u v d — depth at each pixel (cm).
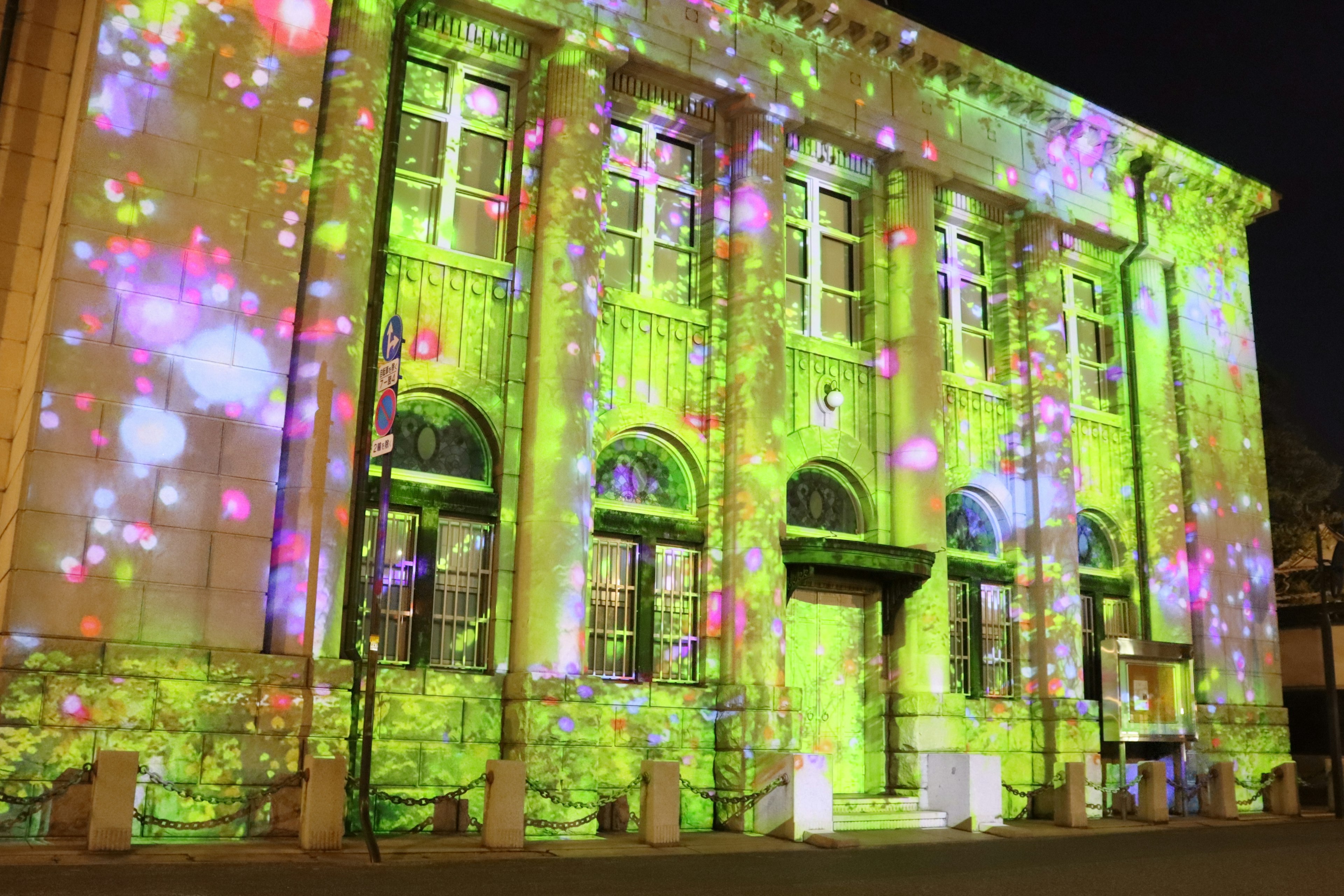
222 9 1333
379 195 1462
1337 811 2028
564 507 1482
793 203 1870
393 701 1376
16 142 1366
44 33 1403
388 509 1159
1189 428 2217
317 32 1387
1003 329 2053
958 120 1992
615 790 1488
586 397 1525
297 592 1286
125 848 1049
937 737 1739
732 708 1581
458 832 1365
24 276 1346
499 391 1529
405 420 1476
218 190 1295
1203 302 2311
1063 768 1858
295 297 1324
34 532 1152
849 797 1683
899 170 1911
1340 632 2562
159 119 1275
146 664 1184
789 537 1670
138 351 1225
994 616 1952
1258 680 2208
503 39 1611
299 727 1252
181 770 1187
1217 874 1155
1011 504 1986
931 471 1809
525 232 1579
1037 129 2102
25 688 1127
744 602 1616
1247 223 2466
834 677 1755
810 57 1834
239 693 1228
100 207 1228
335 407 1338
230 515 1252
